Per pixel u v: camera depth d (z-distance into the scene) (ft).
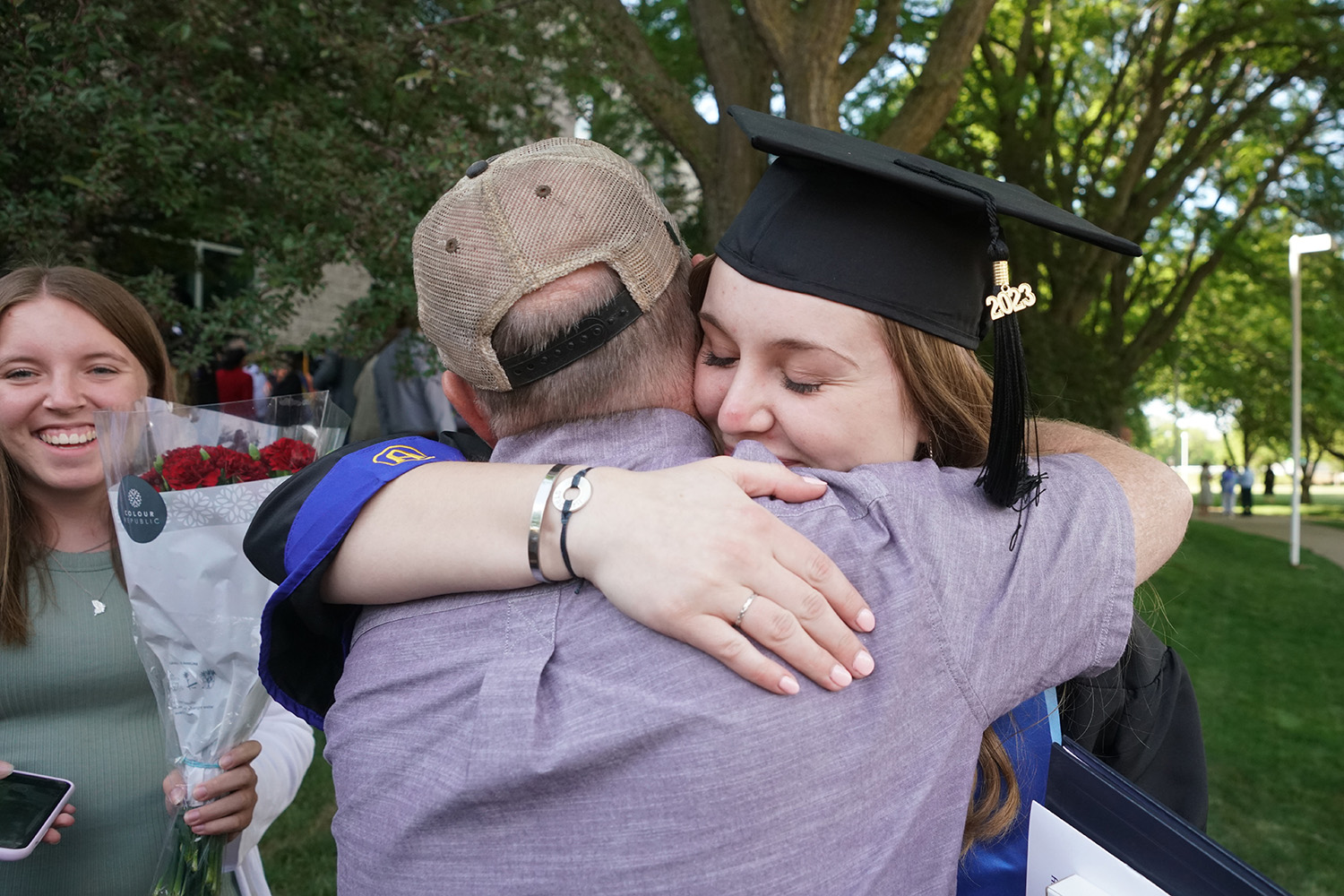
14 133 11.84
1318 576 37.93
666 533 2.71
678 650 2.68
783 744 2.60
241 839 5.36
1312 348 62.08
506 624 2.92
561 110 17.08
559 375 3.22
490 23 14.85
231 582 4.67
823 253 3.27
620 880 2.57
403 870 2.79
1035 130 36.76
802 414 3.29
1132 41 40.34
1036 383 31.04
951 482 3.19
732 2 20.88
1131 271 53.42
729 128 18.58
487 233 3.11
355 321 13.26
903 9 23.32
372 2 13.83
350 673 3.18
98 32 11.53
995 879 3.42
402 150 13.66
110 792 5.36
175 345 12.92
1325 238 38.17
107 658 5.41
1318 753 15.78
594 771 2.60
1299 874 11.68
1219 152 47.73
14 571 5.29
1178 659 4.46
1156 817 3.00
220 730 4.85
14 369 5.39
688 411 3.53
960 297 3.42
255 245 13.30
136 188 12.22
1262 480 146.82
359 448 3.62
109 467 4.81
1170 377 73.05
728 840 2.56
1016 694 3.01
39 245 11.41
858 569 2.84
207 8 12.09
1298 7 35.50
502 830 2.67
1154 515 3.41
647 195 3.33
